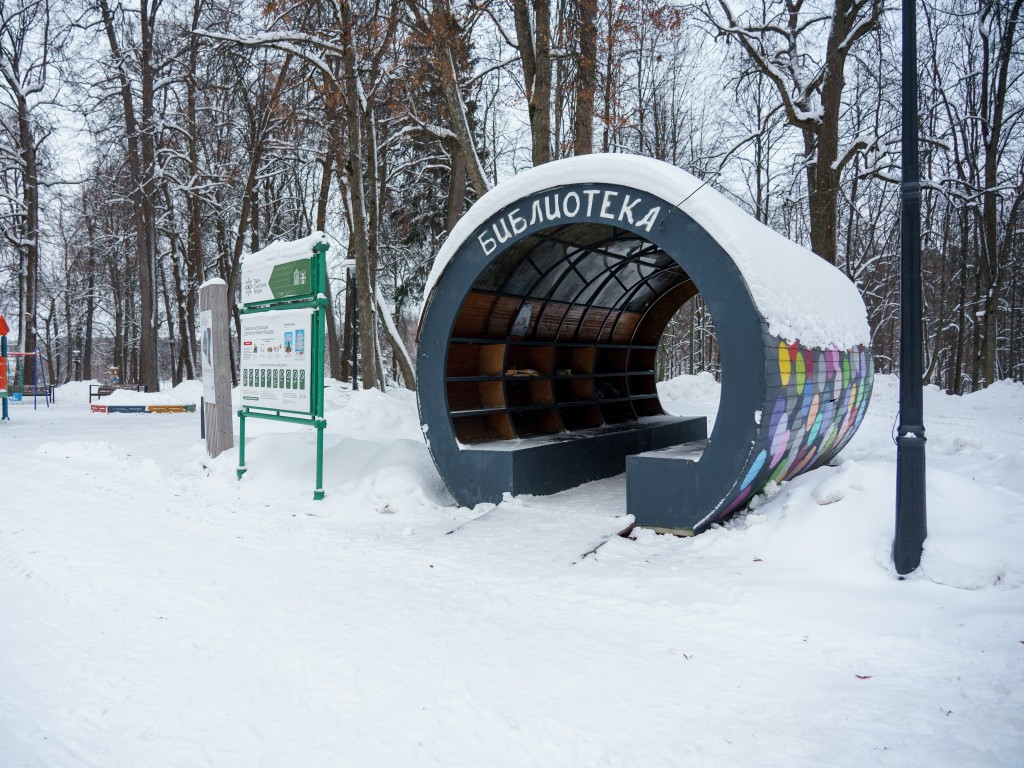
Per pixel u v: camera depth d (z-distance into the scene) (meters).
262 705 3.26
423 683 3.50
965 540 4.94
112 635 4.11
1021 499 5.57
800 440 7.04
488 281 7.82
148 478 9.56
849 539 5.36
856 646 3.91
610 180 6.45
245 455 10.03
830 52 16.44
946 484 5.54
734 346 5.92
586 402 10.51
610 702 3.31
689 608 4.53
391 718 3.15
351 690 3.42
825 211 16.52
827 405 7.55
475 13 13.62
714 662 3.76
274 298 8.99
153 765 2.74
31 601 4.68
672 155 27.06
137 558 5.70
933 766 2.76
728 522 6.49
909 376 5.02
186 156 24.19
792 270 6.78
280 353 8.80
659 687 3.47
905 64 5.12
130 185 25.89
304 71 17.50
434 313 7.75
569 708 3.25
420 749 2.89
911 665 3.67
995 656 3.66
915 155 5.09
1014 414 17.33
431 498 8.01
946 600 4.46
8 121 27.17
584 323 10.34
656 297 11.15
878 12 15.68
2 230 27.30
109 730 3.02
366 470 9.12
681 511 6.27
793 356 6.28
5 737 2.95
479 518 6.79
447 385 8.26
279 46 15.02
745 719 3.15
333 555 5.91
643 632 4.18
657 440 11.00
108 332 49.56
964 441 9.25
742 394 5.89
